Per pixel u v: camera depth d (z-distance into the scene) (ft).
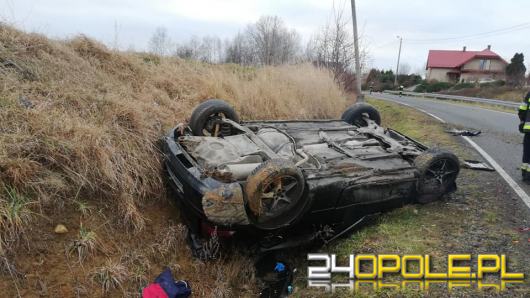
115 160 13.84
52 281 10.21
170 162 14.24
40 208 11.21
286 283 13.23
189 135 16.44
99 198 12.98
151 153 16.07
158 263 12.78
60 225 11.34
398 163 16.20
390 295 10.88
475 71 172.35
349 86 46.42
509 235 13.74
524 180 19.43
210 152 14.44
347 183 13.98
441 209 16.44
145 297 11.06
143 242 13.11
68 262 10.82
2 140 11.54
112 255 11.89
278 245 13.87
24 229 10.49
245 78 32.01
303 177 13.00
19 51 17.11
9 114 12.72
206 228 12.89
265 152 14.62
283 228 13.42
